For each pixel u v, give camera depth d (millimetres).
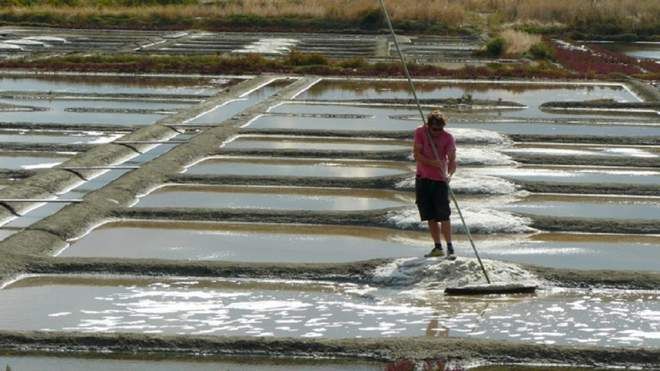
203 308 11414
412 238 14367
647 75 34344
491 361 9906
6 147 20828
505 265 12469
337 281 12391
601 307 11484
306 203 16562
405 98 29125
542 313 11242
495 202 16625
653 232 14914
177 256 13477
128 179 17344
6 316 11094
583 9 55906
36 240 13664
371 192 17484
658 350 9977
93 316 11109
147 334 10320
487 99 29188
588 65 38375
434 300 11617
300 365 9797
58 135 22703
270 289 12125
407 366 9539
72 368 9672
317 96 29641
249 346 10117
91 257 13039
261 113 25891
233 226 15133
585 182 17781
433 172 12438
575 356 9930
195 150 20266
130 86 31938
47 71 35031
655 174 19141
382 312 11250
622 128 24391
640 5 56438
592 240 14531
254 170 19047
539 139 22484
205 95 29969
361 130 23203
